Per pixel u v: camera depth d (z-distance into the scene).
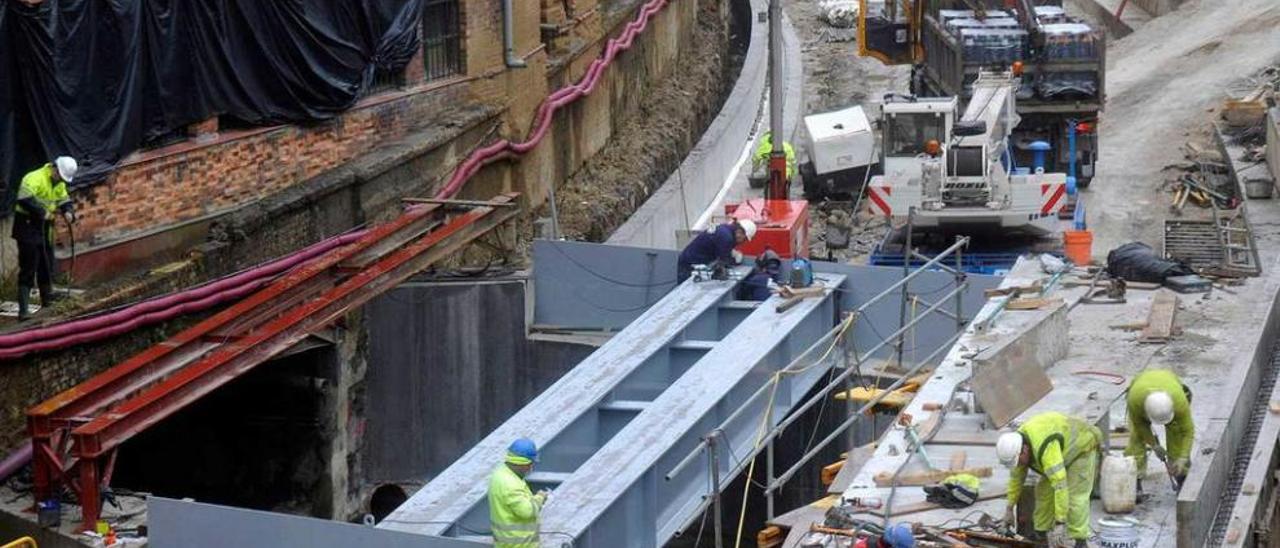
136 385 21.81
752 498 28.48
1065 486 17.59
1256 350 24.08
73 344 22.14
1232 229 32.41
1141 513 19.02
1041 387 22.45
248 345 23.03
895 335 26.86
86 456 20.06
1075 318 26.17
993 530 18.38
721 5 66.69
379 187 30.30
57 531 20.25
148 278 24.39
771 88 34.78
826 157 41.66
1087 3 69.00
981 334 24.84
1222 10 60.56
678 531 22.06
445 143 33.12
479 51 35.50
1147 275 27.83
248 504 28.08
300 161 29.22
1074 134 39.78
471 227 29.08
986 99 34.97
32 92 23.16
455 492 21.19
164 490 28.09
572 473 22.22
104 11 24.23
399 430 30.28
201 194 26.69
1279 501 21.75
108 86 24.38
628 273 30.70
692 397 23.81
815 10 68.06
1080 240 30.94
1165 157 44.50
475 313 30.14
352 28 30.22
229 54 27.17
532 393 30.38
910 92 48.28
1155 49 56.72
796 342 27.30
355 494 29.39
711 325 28.27
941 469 20.28
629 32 48.53
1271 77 50.69
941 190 33.19
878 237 38.97
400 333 30.08
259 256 26.84
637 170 45.16
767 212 32.75
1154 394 18.67
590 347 29.98
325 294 25.36
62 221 23.77
